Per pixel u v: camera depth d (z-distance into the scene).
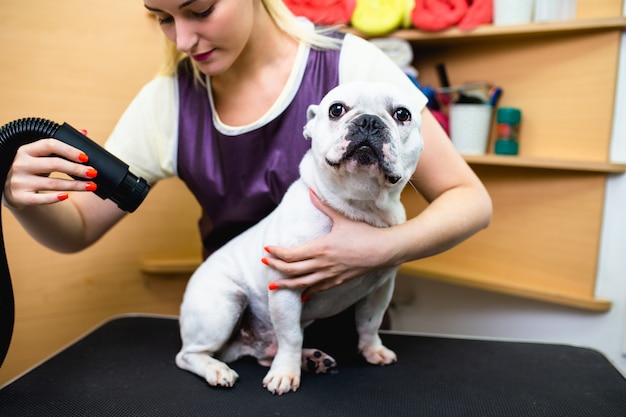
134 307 1.46
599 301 1.38
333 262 0.79
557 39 1.41
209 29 0.80
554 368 0.93
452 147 0.93
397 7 1.47
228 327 0.88
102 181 0.76
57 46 1.28
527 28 1.36
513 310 1.58
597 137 1.37
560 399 0.81
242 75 0.96
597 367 0.94
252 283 0.88
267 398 0.81
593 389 0.85
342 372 0.91
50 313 1.35
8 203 0.81
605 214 1.39
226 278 0.90
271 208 0.96
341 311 0.97
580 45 1.38
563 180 1.44
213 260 0.94
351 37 0.98
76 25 1.29
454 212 0.86
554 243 1.47
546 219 1.48
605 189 1.38
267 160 0.94
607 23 1.29
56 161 0.75
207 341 0.88
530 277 1.52
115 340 1.07
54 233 0.93
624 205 1.36
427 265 1.67
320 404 0.79
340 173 0.76
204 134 0.98
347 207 0.82
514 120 1.46
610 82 1.34
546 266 1.49
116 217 1.03
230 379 0.84
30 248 1.30
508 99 1.52
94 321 1.41
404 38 1.51
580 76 1.39
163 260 1.44
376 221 0.84
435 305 1.73
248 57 0.95
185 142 0.99
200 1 0.77
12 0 1.24
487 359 0.97
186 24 0.80
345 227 0.81
